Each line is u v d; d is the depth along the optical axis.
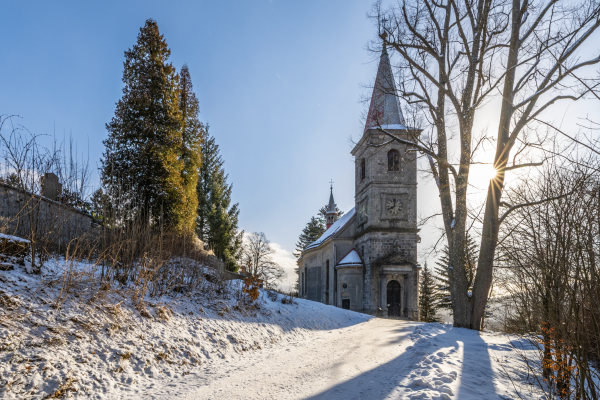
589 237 4.36
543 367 5.92
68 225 10.14
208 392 5.92
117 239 10.25
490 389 6.06
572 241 4.67
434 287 47.50
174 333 8.36
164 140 19.52
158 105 20.20
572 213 4.75
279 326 12.96
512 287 7.12
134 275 9.91
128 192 11.95
